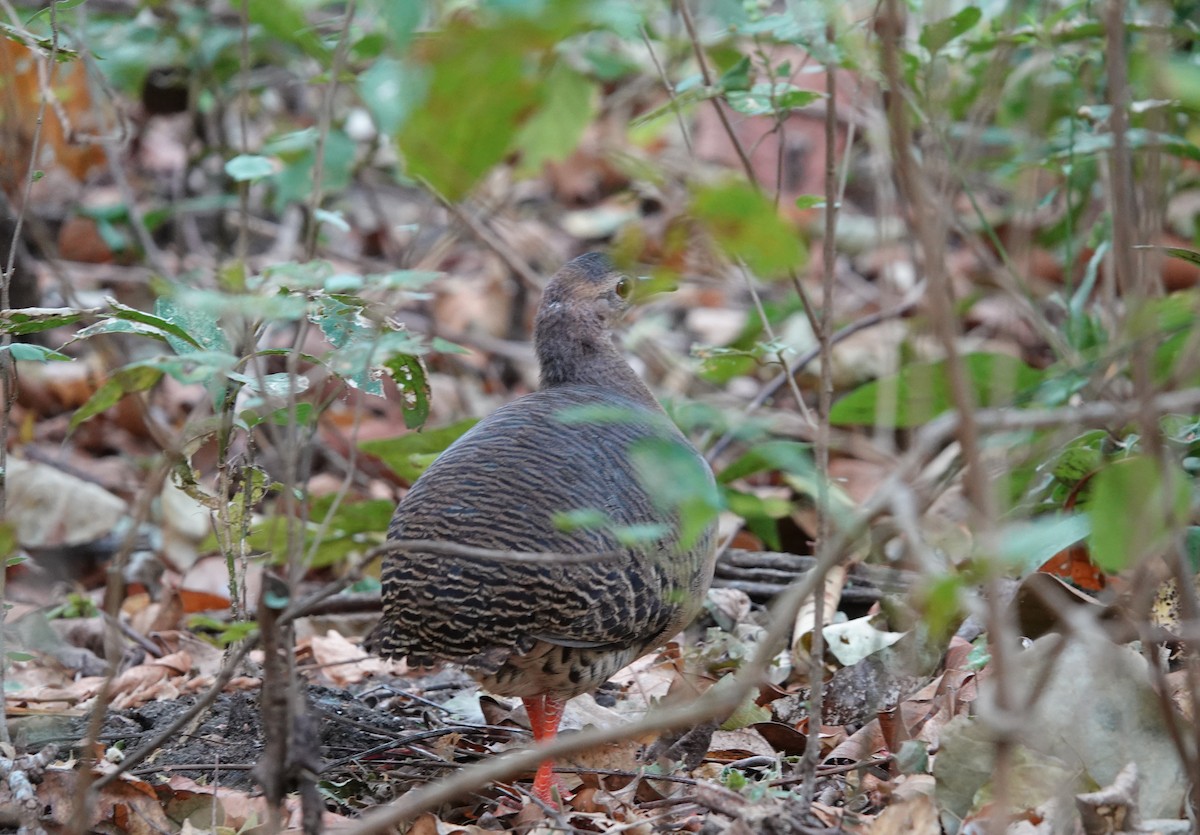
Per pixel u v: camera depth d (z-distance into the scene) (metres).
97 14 15.65
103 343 15.19
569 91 4.94
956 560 10.41
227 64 15.89
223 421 7.96
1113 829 6.76
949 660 9.15
